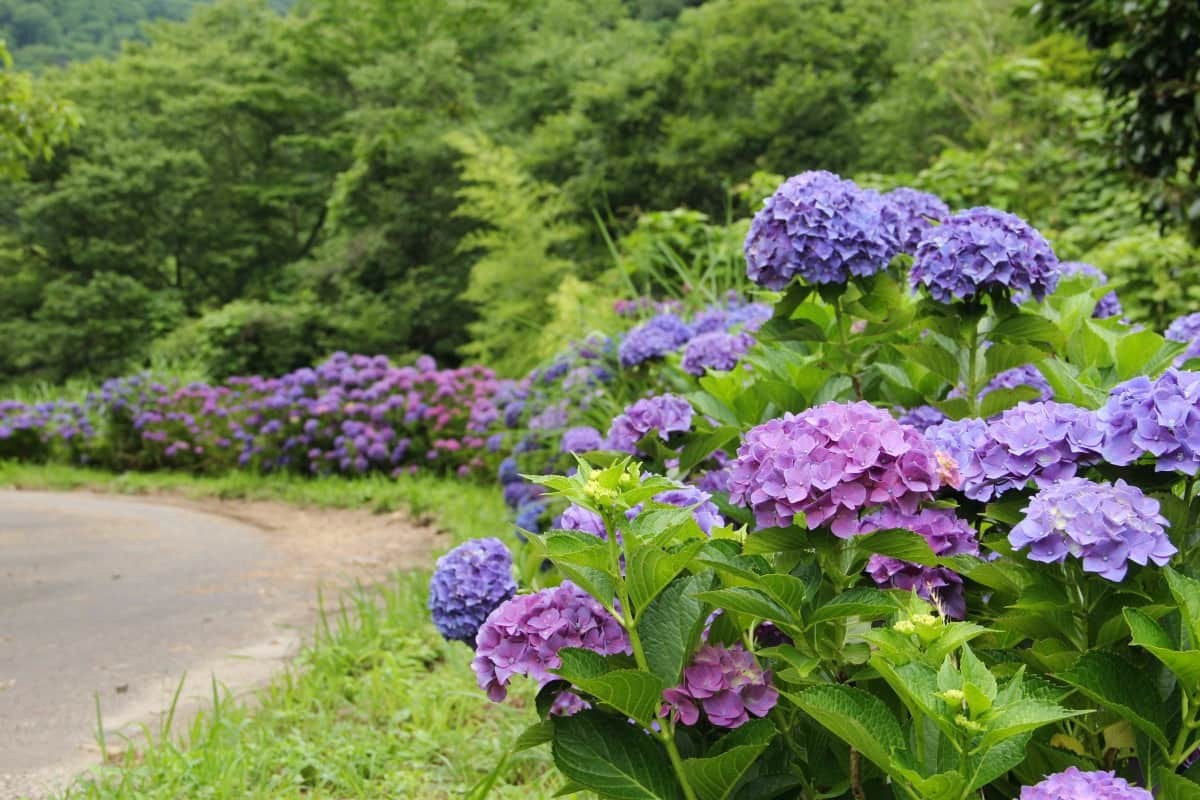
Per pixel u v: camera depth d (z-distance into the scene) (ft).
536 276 40.78
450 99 82.33
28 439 47.91
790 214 8.28
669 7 119.75
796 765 5.52
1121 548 4.62
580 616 5.54
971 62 44.50
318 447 39.22
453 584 7.98
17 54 157.17
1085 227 28.25
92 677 14.01
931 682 4.27
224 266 98.07
